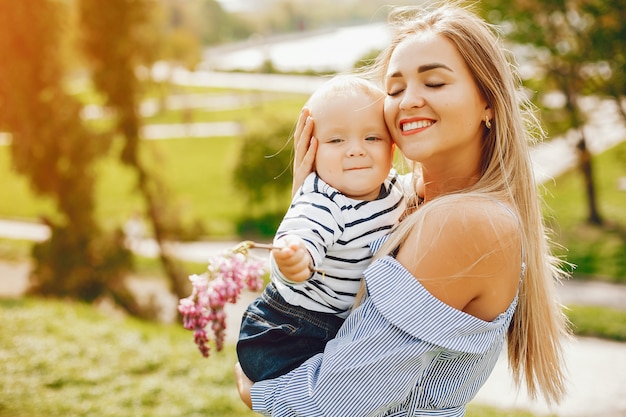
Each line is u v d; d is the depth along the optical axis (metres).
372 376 1.50
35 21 13.01
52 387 5.66
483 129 1.68
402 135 1.63
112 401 5.45
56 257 14.00
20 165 13.69
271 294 1.70
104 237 14.17
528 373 1.77
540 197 2.09
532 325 1.71
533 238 1.67
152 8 13.59
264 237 20.41
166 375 6.11
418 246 1.53
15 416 5.12
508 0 15.41
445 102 1.57
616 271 13.82
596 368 8.12
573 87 15.84
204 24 63.91
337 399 1.52
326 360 1.54
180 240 15.00
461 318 1.49
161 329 7.91
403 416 1.58
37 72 13.32
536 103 15.66
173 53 14.13
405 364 1.50
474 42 1.61
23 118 13.40
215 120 35.62
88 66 13.71
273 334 1.67
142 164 14.51
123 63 13.57
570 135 17.22
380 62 1.84
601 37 14.91
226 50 60.25
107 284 14.07
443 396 1.58
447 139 1.60
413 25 1.71
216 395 5.63
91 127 14.05
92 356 6.36
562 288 12.95
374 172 1.65
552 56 15.43
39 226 21.97
